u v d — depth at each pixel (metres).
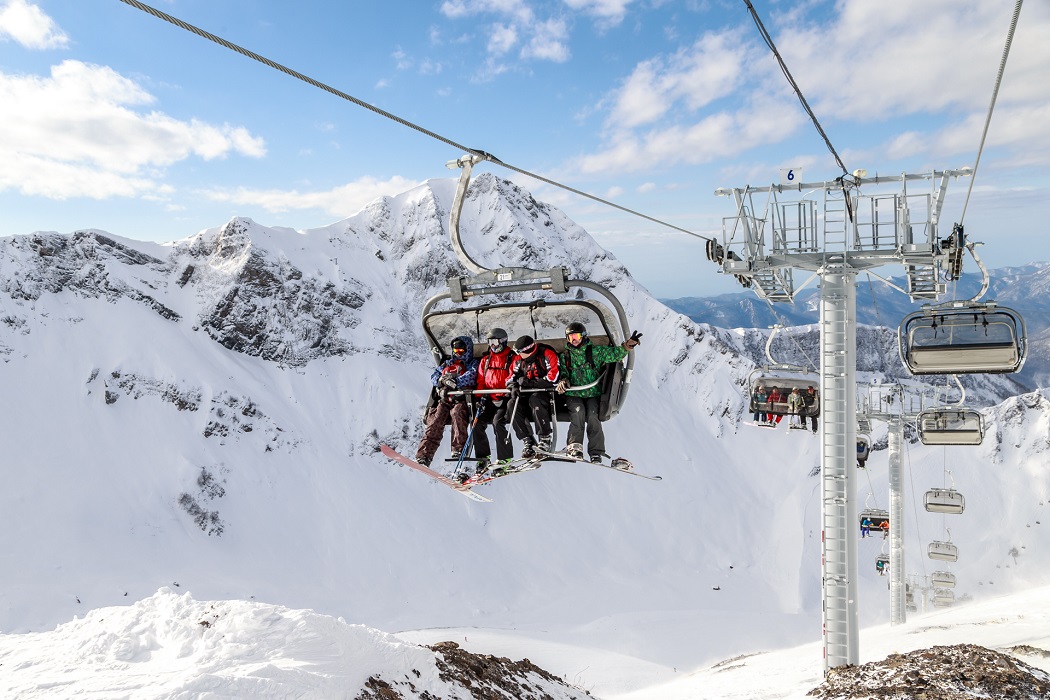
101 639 12.72
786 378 29.39
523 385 11.19
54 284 175.00
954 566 147.25
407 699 13.24
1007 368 20.17
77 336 166.88
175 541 133.00
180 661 12.05
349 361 193.25
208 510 141.50
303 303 199.12
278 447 162.25
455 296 11.49
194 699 10.42
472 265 11.41
